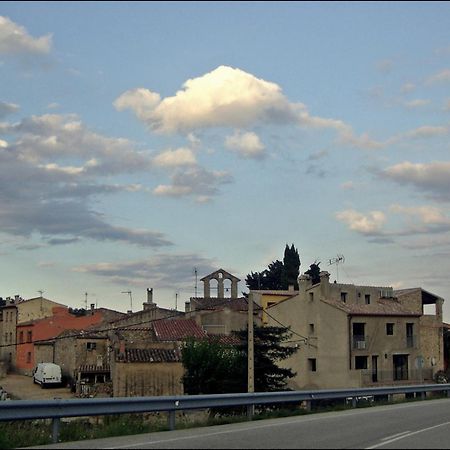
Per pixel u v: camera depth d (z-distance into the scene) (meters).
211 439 14.68
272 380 43.34
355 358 57.66
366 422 19.84
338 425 18.64
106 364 60.38
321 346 58.91
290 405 27.48
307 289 61.00
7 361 88.00
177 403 17.81
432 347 66.38
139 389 45.16
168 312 68.50
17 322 87.62
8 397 52.09
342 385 56.81
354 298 63.16
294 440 14.57
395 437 15.82
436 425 19.28
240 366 43.19
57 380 63.00
